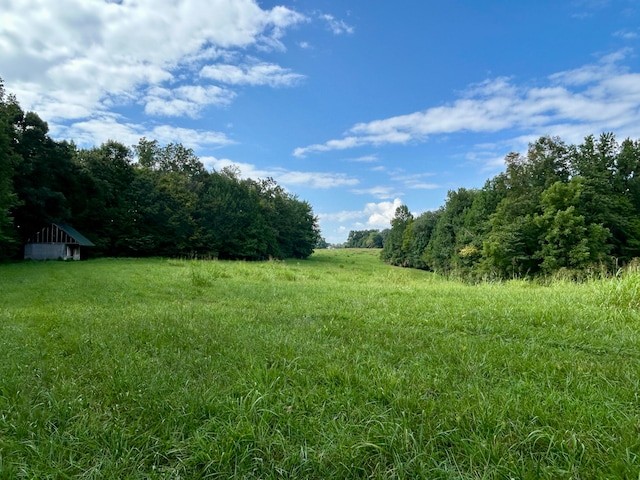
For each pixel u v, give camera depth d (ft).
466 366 10.84
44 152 105.60
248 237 168.25
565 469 5.95
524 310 20.25
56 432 7.12
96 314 20.63
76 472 6.16
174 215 141.90
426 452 6.40
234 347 13.24
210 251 152.25
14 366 10.82
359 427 7.22
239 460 6.36
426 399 8.43
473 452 6.31
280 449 6.69
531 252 100.99
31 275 51.78
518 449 6.57
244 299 28.60
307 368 10.88
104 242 125.90
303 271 66.13
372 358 11.57
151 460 6.47
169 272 56.70
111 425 7.38
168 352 12.60
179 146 176.14
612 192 106.93
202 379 9.91
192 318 19.22
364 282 48.21
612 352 12.71
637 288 21.36
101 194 126.41
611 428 7.11
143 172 151.02
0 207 75.82
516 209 109.81
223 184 169.27
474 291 32.35
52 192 103.24
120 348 12.94
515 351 12.67
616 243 101.19
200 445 6.66
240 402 8.37
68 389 9.04
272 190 215.72
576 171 115.03
